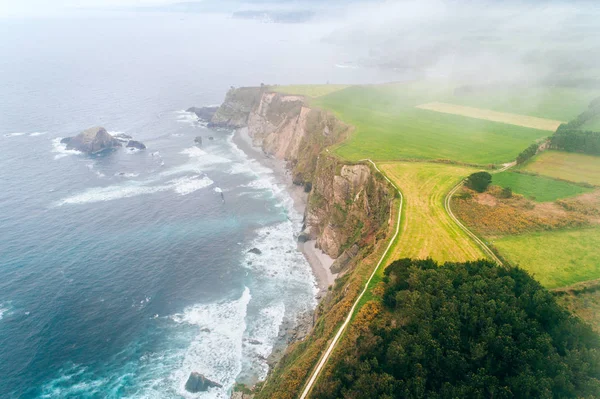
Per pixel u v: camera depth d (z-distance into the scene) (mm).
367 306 44188
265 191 110688
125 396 52500
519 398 31969
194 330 62875
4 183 109750
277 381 44344
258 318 65125
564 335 35719
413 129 105062
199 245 84562
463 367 34656
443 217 59812
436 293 41469
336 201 82250
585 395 30859
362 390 34656
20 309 66000
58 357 58031
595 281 44656
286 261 79750
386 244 54438
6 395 52469
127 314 65875
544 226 55562
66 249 81750
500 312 38094
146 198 104312
